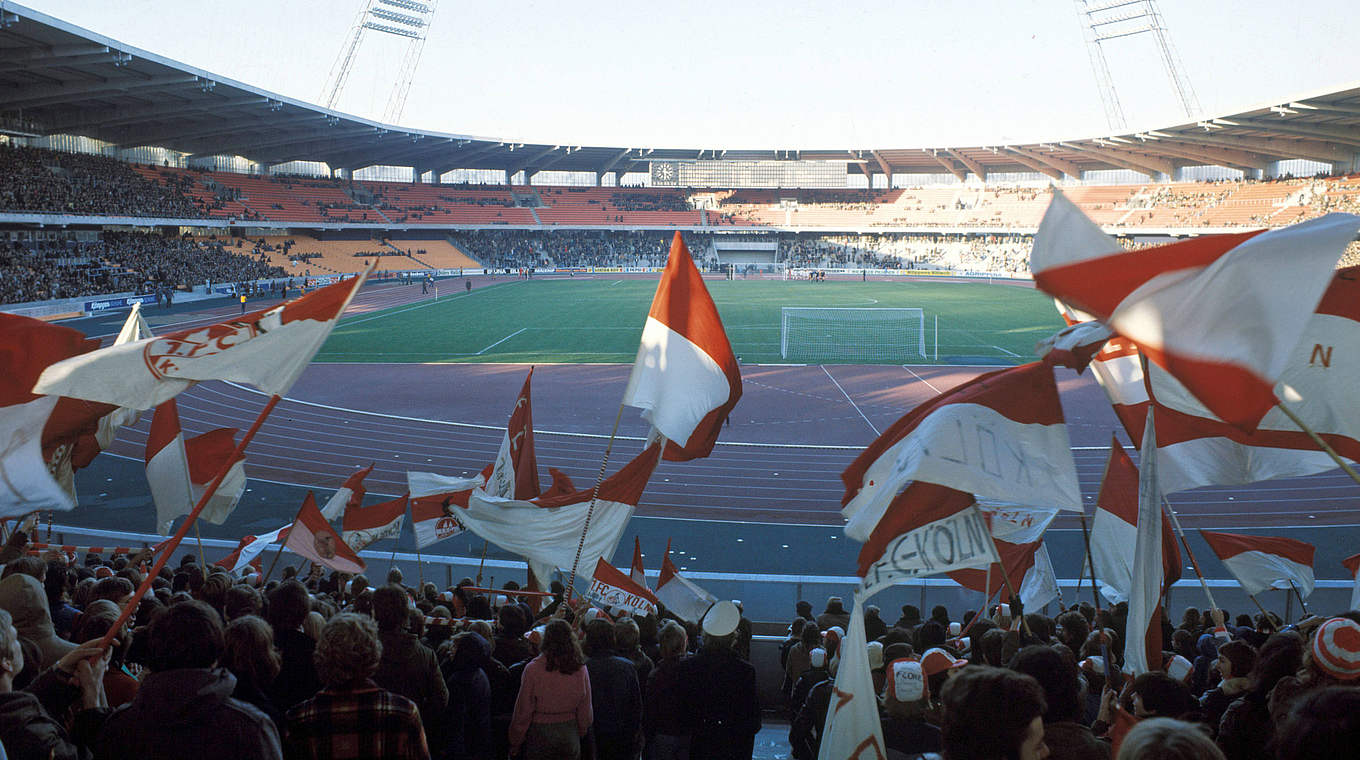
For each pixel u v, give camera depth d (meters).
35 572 6.03
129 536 14.83
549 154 110.69
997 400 5.26
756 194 119.38
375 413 29.34
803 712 5.57
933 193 114.00
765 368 38.56
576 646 4.91
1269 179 86.19
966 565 5.21
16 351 5.06
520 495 10.64
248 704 3.29
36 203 56.62
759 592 13.40
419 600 8.27
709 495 21.20
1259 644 7.15
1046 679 3.45
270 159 92.44
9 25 43.97
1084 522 5.80
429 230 105.94
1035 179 114.19
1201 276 3.80
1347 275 4.82
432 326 51.62
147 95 61.62
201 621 3.28
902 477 5.11
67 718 3.87
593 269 107.88
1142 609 4.91
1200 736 2.19
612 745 5.29
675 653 5.51
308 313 4.94
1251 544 8.95
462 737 5.31
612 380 35.00
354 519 11.11
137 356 4.83
